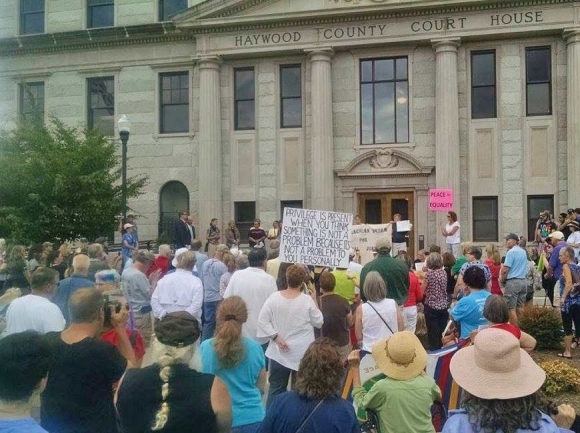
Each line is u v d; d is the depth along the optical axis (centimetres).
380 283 766
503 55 2545
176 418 384
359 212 2677
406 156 2606
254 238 2398
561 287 1383
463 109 2572
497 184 2539
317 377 417
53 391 441
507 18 2469
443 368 722
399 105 2648
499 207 2531
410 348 516
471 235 2547
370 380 655
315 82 2648
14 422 316
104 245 1708
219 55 2734
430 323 1156
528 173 2516
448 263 1379
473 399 324
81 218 2262
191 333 409
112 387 470
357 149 2659
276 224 2402
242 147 2783
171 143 2867
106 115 2973
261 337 770
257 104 2769
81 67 2988
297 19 2631
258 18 2653
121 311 591
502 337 327
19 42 3020
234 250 1539
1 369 324
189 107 2852
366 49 2658
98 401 447
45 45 3006
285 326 763
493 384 319
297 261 1032
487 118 2562
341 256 1045
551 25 2430
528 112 2538
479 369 327
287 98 2767
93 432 438
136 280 1096
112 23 3017
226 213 2786
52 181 2227
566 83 2469
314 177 2639
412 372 516
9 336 344
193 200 2831
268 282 893
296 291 780
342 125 2683
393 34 2573
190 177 2839
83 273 871
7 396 322
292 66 2762
